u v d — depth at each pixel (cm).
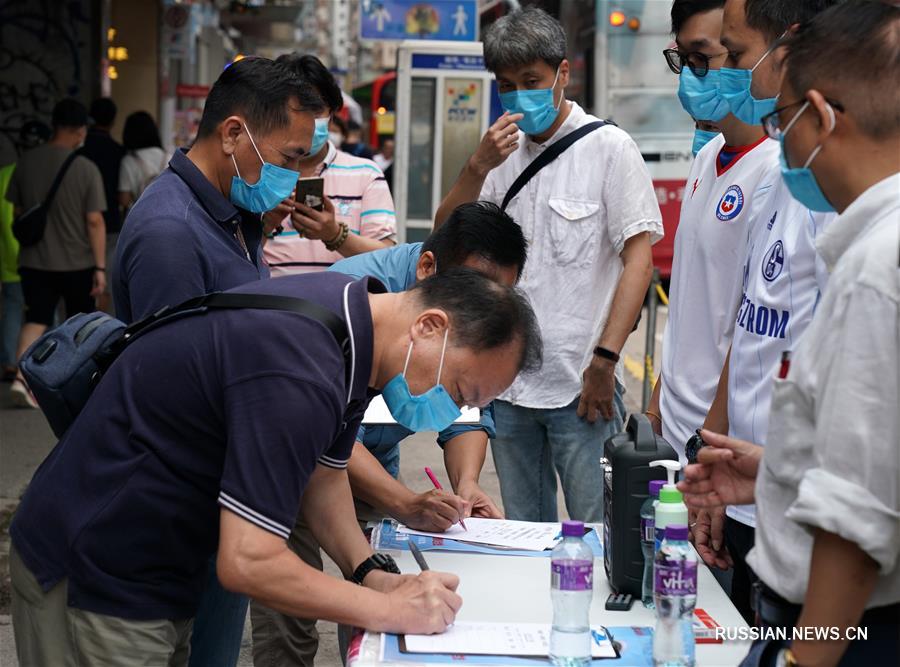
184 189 316
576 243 410
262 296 236
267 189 324
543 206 416
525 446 427
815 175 203
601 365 402
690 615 215
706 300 334
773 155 313
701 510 303
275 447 222
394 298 244
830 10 202
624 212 406
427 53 968
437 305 238
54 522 242
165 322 243
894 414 182
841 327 186
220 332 233
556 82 409
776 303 278
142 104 1953
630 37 1289
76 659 244
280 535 225
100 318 266
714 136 382
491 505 332
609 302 417
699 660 220
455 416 243
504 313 238
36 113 1447
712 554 295
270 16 2492
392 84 2502
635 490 250
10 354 870
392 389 241
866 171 197
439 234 320
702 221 336
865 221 193
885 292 181
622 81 1292
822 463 186
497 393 242
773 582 204
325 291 238
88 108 1484
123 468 238
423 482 676
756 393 284
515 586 261
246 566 221
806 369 194
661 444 253
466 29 1081
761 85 301
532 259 418
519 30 405
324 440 228
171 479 238
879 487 183
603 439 417
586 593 217
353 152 1510
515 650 221
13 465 683
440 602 232
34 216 793
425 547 292
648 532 248
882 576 195
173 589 246
